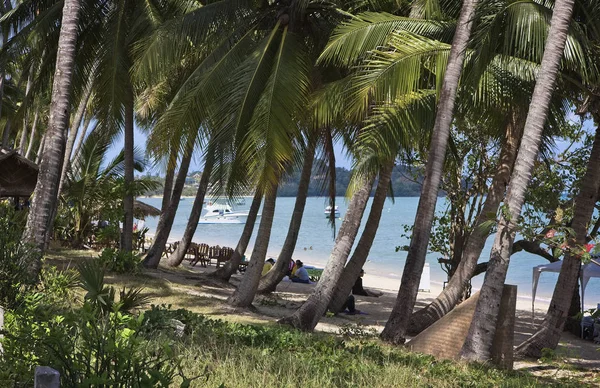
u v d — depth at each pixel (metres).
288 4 17.22
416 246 12.75
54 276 11.27
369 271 47.03
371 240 17.05
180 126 15.95
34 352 5.06
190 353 7.46
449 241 22.62
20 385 4.86
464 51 12.27
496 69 13.98
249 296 16.53
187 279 21.19
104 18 19.98
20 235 10.30
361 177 13.27
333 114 14.85
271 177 14.18
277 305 18.58
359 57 15.19
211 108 16.23
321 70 17.53
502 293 11.85
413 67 12.86
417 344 12.34
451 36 14.86
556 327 14.61
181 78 21.72
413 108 13.30
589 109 14.08
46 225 11.47
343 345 10.35
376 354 9.80
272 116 14.47
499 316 11.84
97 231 27.08
